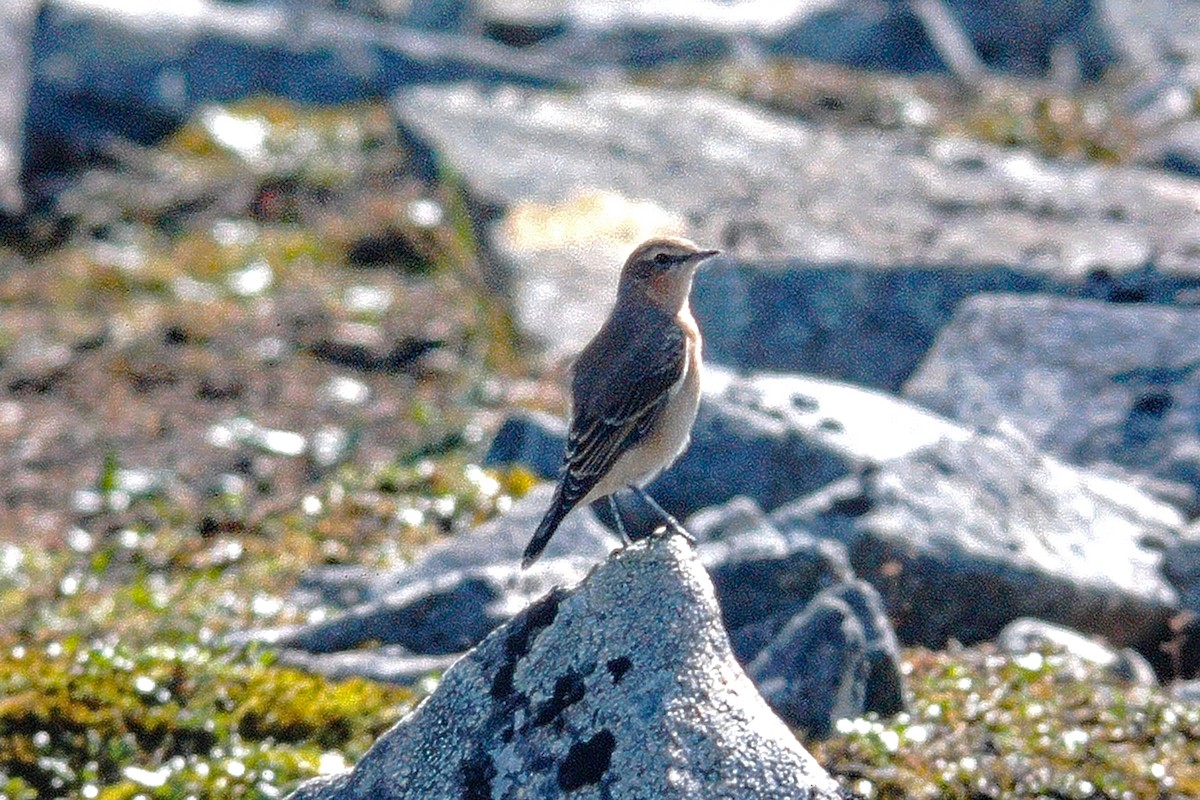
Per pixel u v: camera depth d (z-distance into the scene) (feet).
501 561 41.73
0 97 90.43
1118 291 55.62
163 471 58.65
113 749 34.24
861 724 32.30
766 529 39.09
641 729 23.81
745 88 89.66
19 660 37.17
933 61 98.78
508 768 24.40
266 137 89.92
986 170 74.33
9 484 58.23
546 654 25.11
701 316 58.80
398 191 82.69
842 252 61.72
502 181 76.02
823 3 101.81
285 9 107.65
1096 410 48.65
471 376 64.85
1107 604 39.24
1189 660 39.52
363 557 46.73
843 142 78.79
